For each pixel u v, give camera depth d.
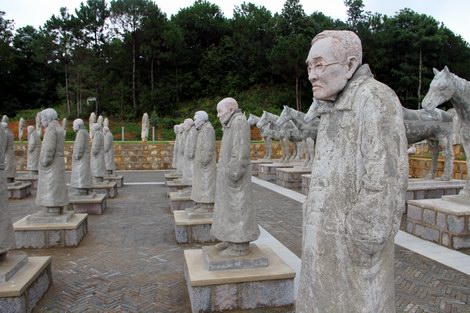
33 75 48.41
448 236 7.26
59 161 7.72
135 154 24.14
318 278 2.07
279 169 16.98
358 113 1.95
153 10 45.44
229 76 47.41
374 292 1.91
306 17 46.62
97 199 10.83
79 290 5.43
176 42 45.53
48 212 7.82
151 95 43.56
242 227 4.80
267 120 18.53
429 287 5.27
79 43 46.94
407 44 37.72
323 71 2.05
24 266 5.12
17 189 13.73
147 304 4.95
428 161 14.99
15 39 48.97
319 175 2.12
